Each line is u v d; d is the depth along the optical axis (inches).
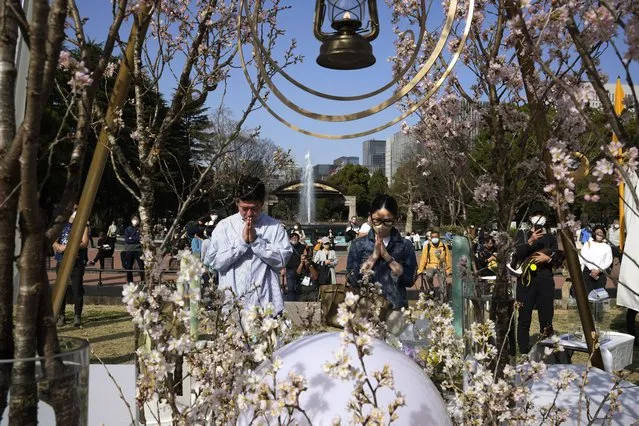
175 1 164.7
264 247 148.0
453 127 118.3
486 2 94.7
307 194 1344.7
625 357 231.6
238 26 88.7
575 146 88.8
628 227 259.4
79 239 84.4
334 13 90.0
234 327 83.4
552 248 262.7
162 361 64.0
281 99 85.5
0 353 48.8
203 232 382.6
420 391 57.9
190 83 161.2
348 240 987.3
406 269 161.3
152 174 148.0
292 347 62.8
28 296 48.2
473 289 128.4
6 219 48.0
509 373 84.5
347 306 53.2
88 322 370.0
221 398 65.1
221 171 186.5
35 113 45.8
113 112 91.8
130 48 92.5
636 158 59.6
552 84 87.5
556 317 369.4
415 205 139.7
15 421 45.8
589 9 62.8
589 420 87.5
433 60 84.7
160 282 100.3
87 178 88.1
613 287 486.6
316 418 54.4
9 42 49.3
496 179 101.3
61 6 49.4
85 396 51.3
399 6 118.6
